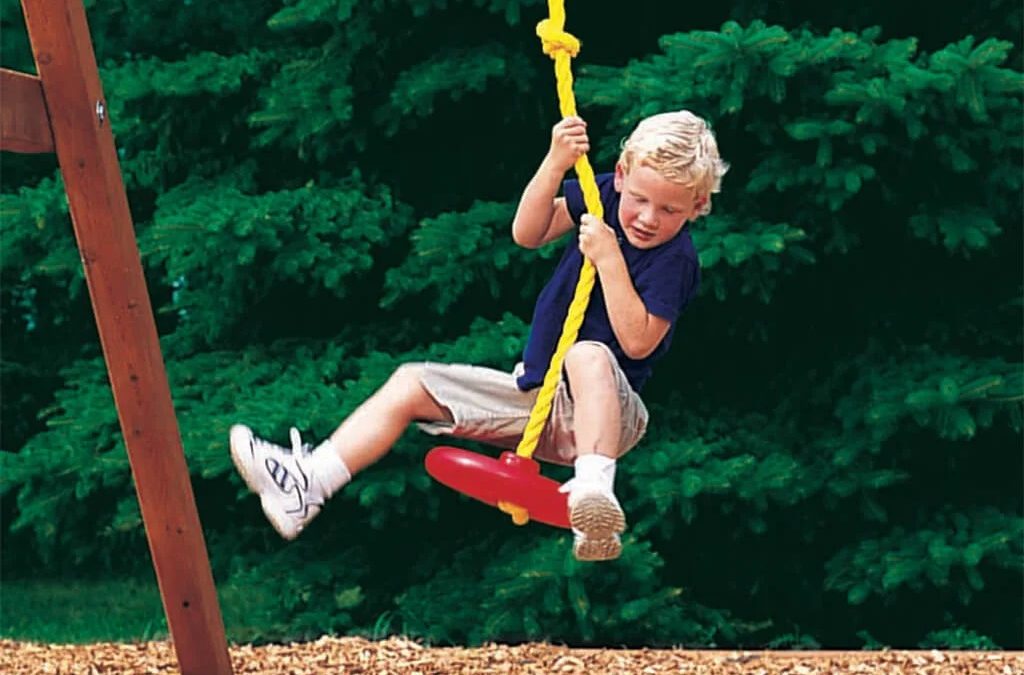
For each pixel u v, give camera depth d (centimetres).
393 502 1515
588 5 1642
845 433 1513
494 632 1441
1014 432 1536
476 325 1512
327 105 1549
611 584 1458
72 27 823
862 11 1591
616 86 1435
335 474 736
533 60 1620
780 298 1602
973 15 1586
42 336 2053
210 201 1539
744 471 1443
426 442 1498
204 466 1454
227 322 1670
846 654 1166
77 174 842
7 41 1930
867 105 1360
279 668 1141
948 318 1580
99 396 1631
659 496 1409
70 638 1664
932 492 1574
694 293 741
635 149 707
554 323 744
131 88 1612
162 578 903
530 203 747
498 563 1516
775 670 1112
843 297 1623
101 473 1593
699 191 706
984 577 1534
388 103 1595
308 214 1525
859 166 1399
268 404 1452
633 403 729
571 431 736
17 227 1711
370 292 1669
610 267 705
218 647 923
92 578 1981
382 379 1468
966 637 1523
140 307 866
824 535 1583
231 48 1847
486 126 1670
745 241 1395
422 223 1504
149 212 1803
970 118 1431
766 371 1656
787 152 1443
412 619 1505
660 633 1468
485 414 739
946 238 1444
